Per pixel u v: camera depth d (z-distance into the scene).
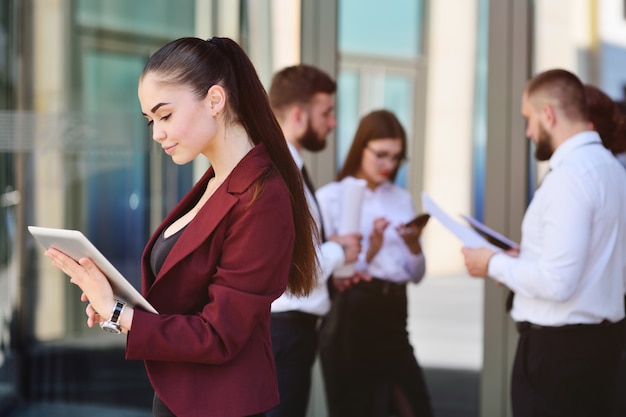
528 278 3.24
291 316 3.62
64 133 4.95
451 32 4.11
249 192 2.22
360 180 4.04
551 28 3.95
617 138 3.76
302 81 3.69
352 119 4.27
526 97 3.44
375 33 4.25
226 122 2.30
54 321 5.03
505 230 4.03
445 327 4.12
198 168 4.70
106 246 4.89
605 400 3.38
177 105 2.22
